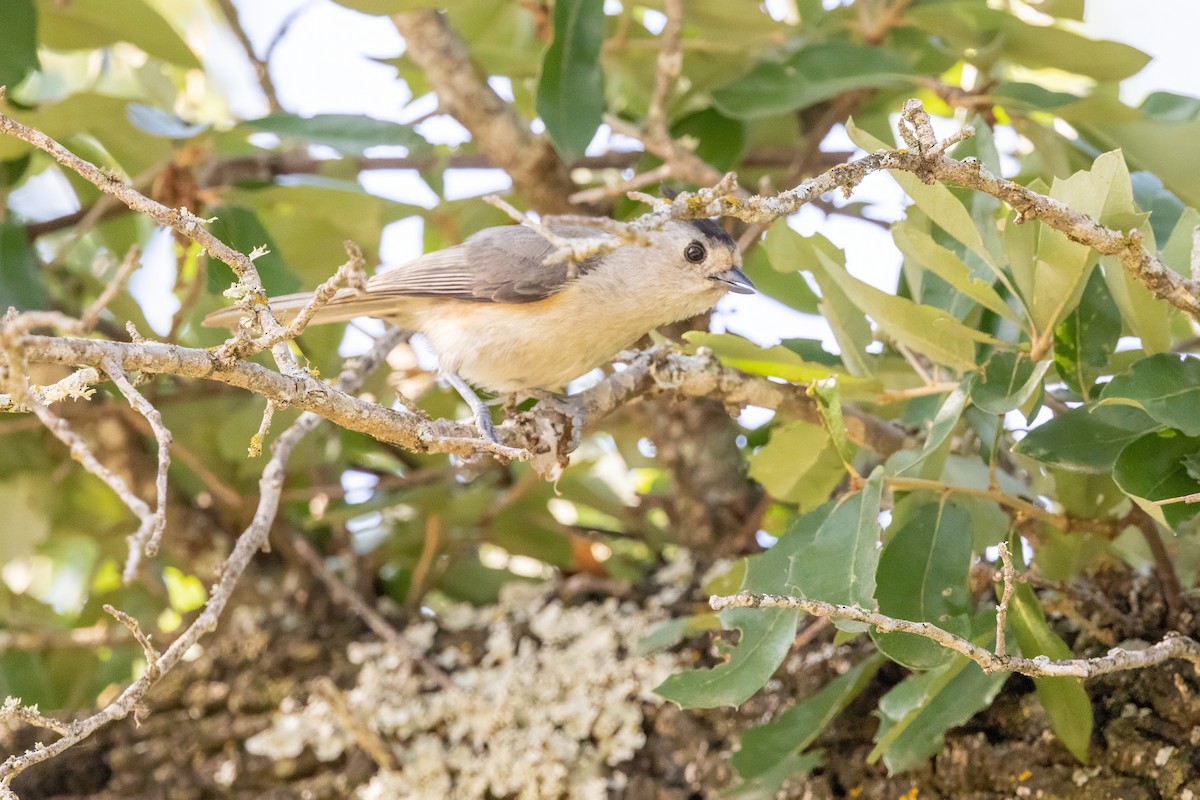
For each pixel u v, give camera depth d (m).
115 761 9.96
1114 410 7.03
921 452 7.25
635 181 9.74
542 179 10.77
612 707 9.16
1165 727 7.20
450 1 8.59
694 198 5.49
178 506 11.38
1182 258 7.15
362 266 5.39
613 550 11.75
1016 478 8.95
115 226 11.63
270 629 10.62
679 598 9.95
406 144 9.63
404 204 10.56
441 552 11.06
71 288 11.77
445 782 9.24
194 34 13.51
